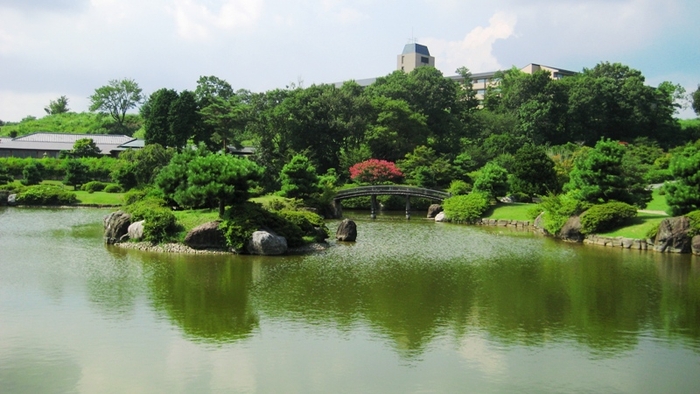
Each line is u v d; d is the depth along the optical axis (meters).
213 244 40.00
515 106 117.38
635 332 23.95
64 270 33.28
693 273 35.53
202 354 20.64
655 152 93.25
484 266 37.38
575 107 110.81
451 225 62.41
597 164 50.59
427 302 28.02
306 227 44.69
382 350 21.38
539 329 24.14
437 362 20.34
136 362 19.81
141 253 39.06
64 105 163.38
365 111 95.69
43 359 19.91
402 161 89.56
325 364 19.97
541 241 49.66
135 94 128.75
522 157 69.75
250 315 25.27
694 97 124.69
